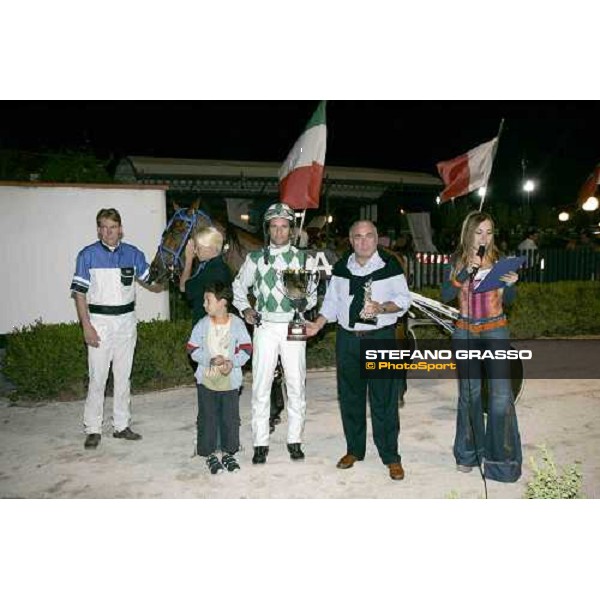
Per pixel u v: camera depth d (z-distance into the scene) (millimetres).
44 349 7477
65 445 6234
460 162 8141
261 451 5723
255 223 15914
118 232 6039
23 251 8570
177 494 5125
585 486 5125
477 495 5047
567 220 18969
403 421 6883
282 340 5590
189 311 9516
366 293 5266
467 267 5168
